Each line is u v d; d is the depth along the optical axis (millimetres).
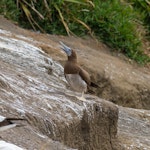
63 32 55000
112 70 49531
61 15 54750
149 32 62250
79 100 34938
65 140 32625
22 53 40938
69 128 32906
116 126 36781
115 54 56375
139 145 38031
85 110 34406
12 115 30828
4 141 27984
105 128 36031
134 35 58844
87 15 57125
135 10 62781
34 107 32594
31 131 30359
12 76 34875
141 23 61625
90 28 57094
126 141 38000
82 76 35281
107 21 57562
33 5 54344
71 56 35719
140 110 44750
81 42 54656
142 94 49938
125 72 50938
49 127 31828
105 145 36062
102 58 51500
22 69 38188
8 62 38656
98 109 35438
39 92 34500
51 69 41031
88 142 34594
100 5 58344
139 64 56562
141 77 52094
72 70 35250
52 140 30719
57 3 55219
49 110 33000
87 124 34469
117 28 57406
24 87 34250
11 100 32250
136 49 57844
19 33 48875
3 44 41500
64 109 33625
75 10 56562
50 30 54625
